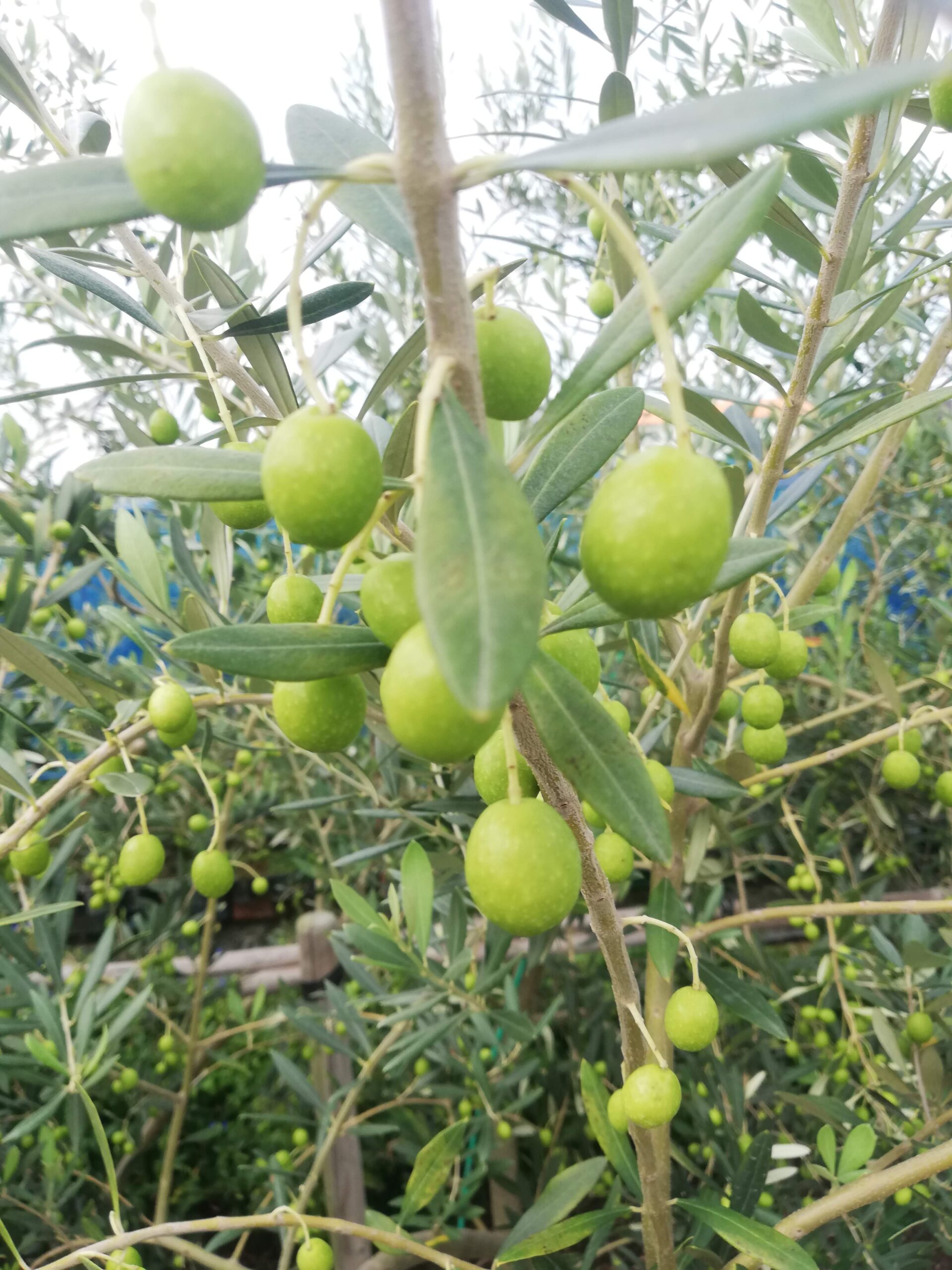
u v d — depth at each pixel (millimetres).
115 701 368
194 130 102
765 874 635
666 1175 278
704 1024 202
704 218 142
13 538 506
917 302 465
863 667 615
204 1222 240
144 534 343
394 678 112
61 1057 378
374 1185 552
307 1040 590
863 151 213
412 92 101
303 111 178
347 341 290
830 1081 476
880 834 611
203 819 550
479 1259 448
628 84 261
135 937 551
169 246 311
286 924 750
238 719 534
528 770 167
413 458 182
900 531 647
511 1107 433
